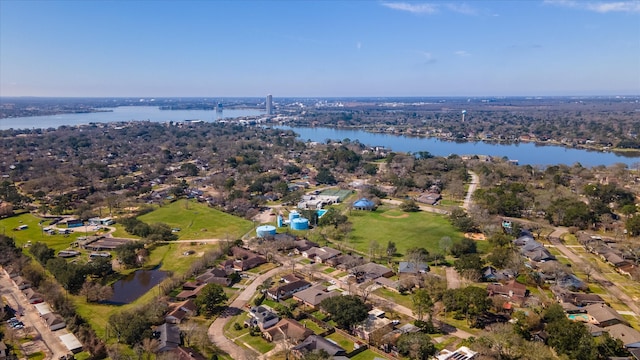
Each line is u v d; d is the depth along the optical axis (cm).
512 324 12900
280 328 12975
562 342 11475
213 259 18850
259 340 12756
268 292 15700
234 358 11856
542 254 18238
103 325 13688
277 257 19388
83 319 14075
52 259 17500
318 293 15262
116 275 17875
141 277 17712
